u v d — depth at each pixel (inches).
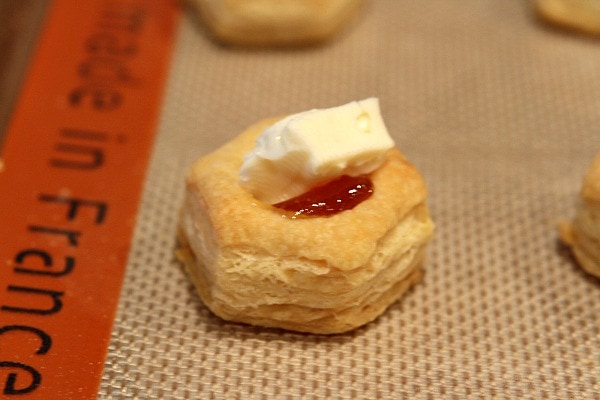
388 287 9.6
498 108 11.6
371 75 11.9
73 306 9.7
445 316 9.8
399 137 11.3
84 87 11.5
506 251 10.3
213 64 12.0
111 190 10.6
